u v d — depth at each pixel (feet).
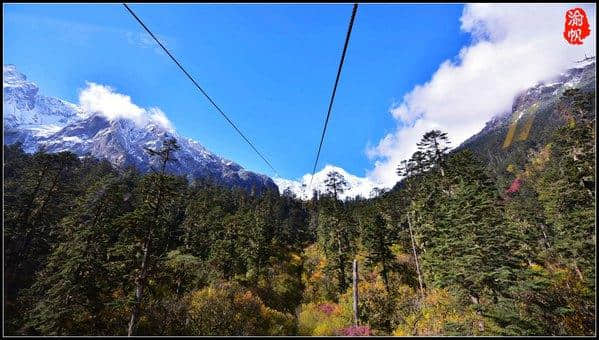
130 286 92.53
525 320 54.08
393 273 131.85
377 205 185.47
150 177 82.48
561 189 91.61
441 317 75.77
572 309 59.47
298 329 103.65
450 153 131.03
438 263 94.94
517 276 64.54
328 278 150.92
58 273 79.77
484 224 74.43
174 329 87.56
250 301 110.01
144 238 82.53
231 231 171.12
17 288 87.56
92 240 90.48
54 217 115.55
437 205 117.19
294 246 232.94
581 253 76.02
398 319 90.48
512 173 297.12
